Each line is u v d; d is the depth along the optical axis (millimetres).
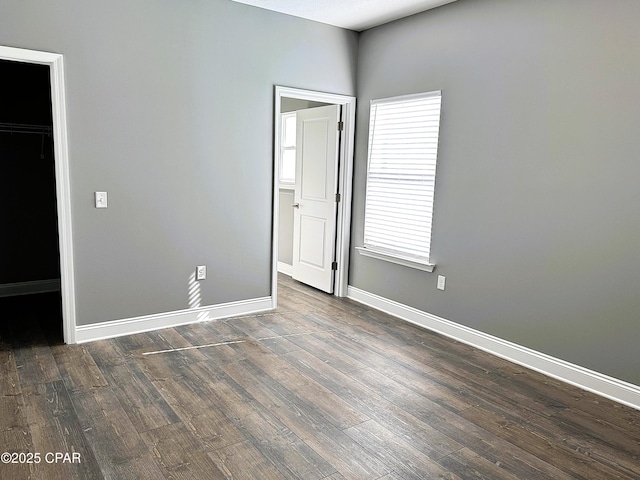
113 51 3396
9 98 4414
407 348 3691
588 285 3031
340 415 2656
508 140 3428
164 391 2852
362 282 4895
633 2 2721
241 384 2980
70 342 3500
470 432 2533
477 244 3705
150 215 3723
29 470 2092
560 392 3027
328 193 5035
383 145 4520
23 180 4594
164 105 3664
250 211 4262
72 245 3408
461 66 3721
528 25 3246
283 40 4215
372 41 4555
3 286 4648
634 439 2518
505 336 3555
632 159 2775
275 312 4465
